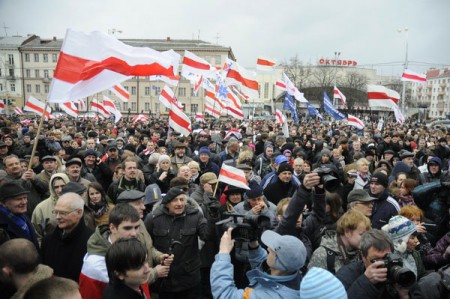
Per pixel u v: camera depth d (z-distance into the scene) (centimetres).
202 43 7606
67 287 202
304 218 446
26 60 7719
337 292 220
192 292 466
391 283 262
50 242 377
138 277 269
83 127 2072
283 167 647
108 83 613
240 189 550
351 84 6531
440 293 276
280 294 257
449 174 759
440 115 10381
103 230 354
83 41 588
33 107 1543
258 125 2508
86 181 628
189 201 508
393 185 666
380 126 2369
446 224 440
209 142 1252
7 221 385
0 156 833
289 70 6369
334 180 306
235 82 1288
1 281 275
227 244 300
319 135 1683
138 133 1476
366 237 290
